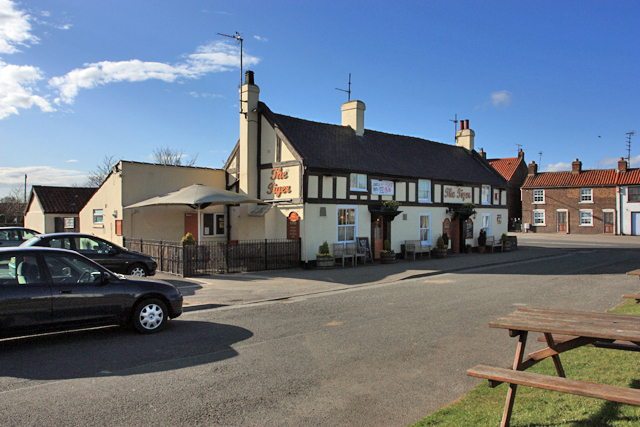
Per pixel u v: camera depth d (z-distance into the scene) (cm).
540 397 477
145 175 2014
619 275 1606
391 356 665
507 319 497
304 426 441
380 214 2127
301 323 880
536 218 4894
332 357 659
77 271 737
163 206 2050
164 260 1658
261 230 1950
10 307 656
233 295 1202
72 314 709
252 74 2086
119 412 468
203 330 820
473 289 1322
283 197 1930
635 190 4309
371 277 1583
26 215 3428
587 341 479
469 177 2759
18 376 575
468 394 505
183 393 521
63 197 3192
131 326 813
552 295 1201
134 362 632
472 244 2748
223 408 480
